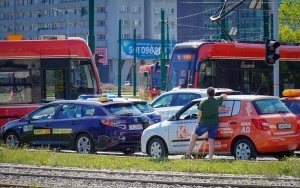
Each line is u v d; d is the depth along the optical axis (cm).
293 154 4622
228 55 7544
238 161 4141
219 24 8750
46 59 6462
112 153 5291
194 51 7475
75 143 5038
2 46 6394
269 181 3428
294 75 8162
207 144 4466
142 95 14150
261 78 7769
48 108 5256
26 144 5294
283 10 14000
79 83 6531
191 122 4591
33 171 3972
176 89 5794
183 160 4284
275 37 6512
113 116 4922
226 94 4816
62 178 3653
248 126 4325
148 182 3450
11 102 6359
